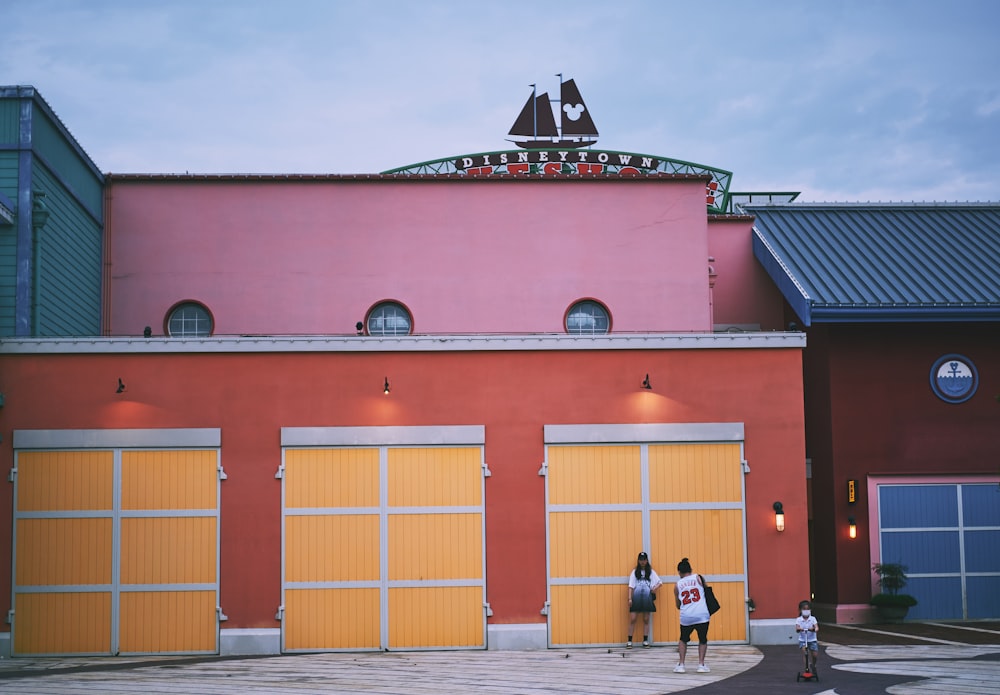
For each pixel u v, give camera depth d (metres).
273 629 17.52
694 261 23.75
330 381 18.03
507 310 23.38
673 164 27.31
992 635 19.75
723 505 18.14
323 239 23.34
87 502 17.61
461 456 18.05
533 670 15.07
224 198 23.30
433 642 17.69
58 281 20.06
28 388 17.72
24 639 17.34
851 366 22.73
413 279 23.34
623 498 18.06
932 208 27.27
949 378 22.89
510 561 17.88
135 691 13.16
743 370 18.39
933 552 22.42
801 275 23.42
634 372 18.31
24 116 18.72
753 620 17.94
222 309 23.03
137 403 17.78
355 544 17.77
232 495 17.73
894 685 13.48
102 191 23.08
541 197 23.73
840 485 22.39
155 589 17.50
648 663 15.82
